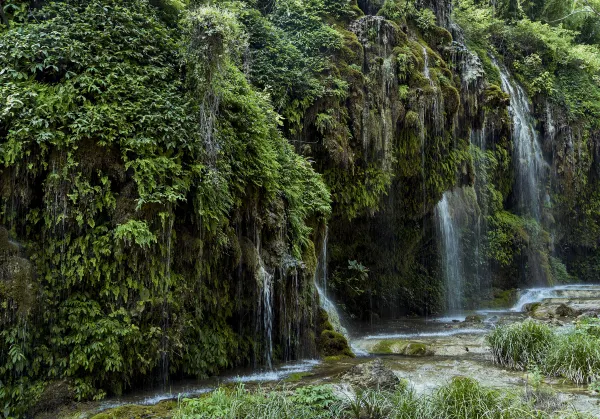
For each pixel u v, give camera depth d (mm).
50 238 6141
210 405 5305
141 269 6410
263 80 10414
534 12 27453
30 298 5805
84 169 6246
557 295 16969
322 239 10133
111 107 6551
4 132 6074
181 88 7461
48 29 6758
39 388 5762
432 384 6809
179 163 6820
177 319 6844
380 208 13023
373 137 11680
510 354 7961
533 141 21859
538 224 21156
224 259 7621
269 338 8039
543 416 5055
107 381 6215
